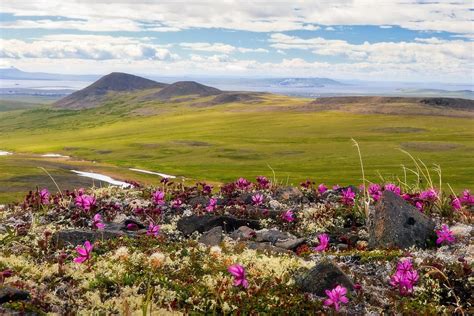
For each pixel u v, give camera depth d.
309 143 178.50
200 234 15.58
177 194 20.72
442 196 17.36
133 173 119.56
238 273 9.22
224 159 151.88
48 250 12.42
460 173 102.94
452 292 10.19
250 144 182.88
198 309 9.05
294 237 15.16
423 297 10.03
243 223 16.45
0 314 8.12
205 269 10.94
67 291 9.53
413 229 13.72
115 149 189.50
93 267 10.67
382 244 13.68
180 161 152.25
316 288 10.00
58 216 17.41
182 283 10.02
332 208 18.22
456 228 14.53
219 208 18.36
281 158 147.62
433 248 13.28
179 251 12.12
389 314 9.47
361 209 17.28
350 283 10.18
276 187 22.39
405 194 17.72
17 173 104.38
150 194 20.97
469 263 11.41
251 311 8.95
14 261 10.85
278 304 9.21
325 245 12.66
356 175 106.38
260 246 13.46
